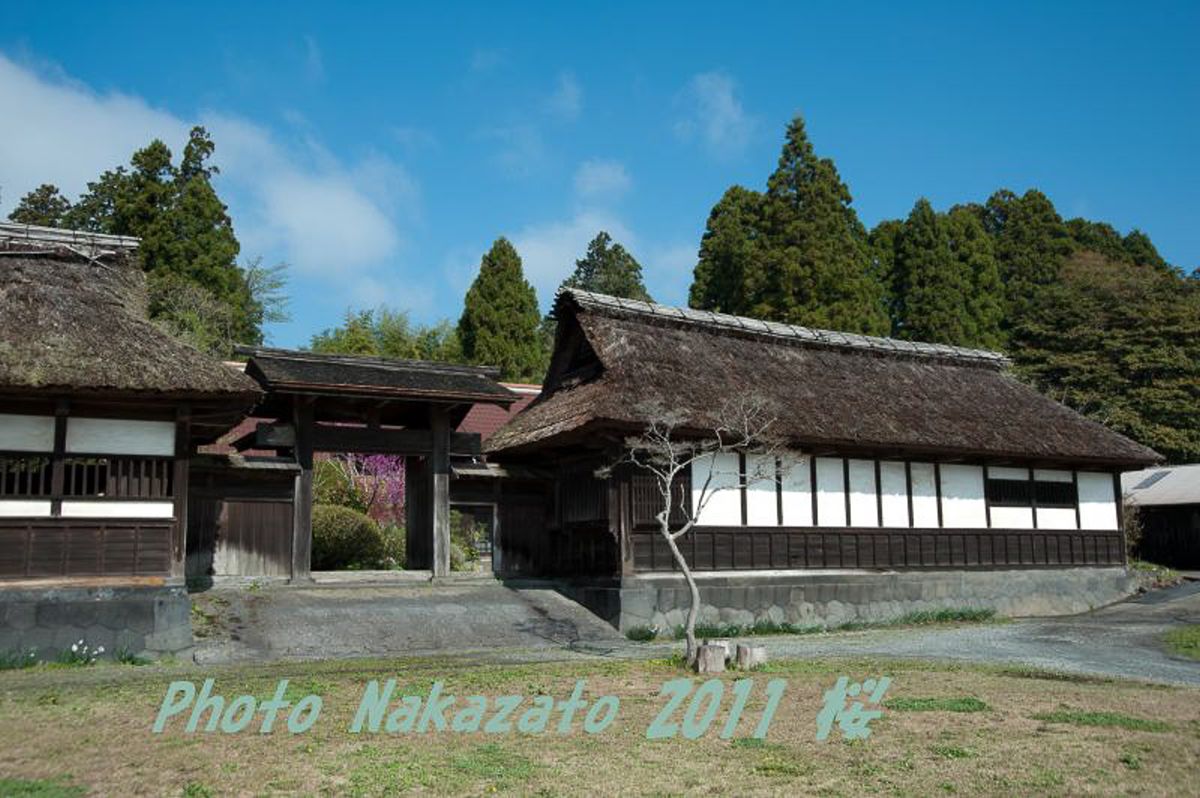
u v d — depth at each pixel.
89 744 9.52
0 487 15.73
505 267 46.81
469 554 28.17
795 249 41.50
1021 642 19.02
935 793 8.00
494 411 33.56
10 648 15.13
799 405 22.77
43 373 15.02
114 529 16.27
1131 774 8.47
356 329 51.22
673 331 24.23
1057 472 27.64
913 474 24.86
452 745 9.62
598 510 21.44
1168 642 18.83
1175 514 35.59
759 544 22.05
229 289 42.03
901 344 28.11
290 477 21.05
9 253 17.59
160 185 40.78
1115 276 51.09
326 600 19.47
